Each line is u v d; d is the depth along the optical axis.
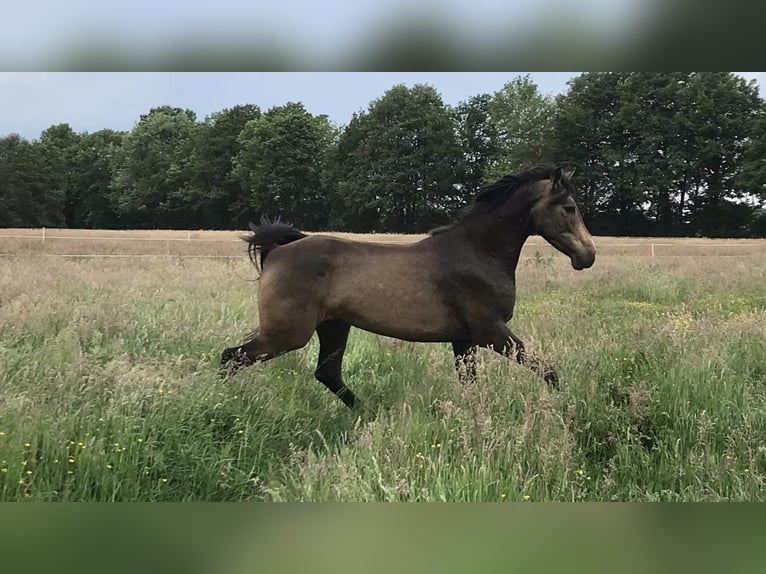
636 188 41.47
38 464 3.11
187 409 3.59
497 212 4.55
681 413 3.92
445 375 4.52
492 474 3.09
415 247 4.58
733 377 4.48
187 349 5.23
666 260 15.76
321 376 4.71
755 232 41.75
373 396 4.72
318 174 58.19
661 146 42.84
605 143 44.31
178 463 3.27
